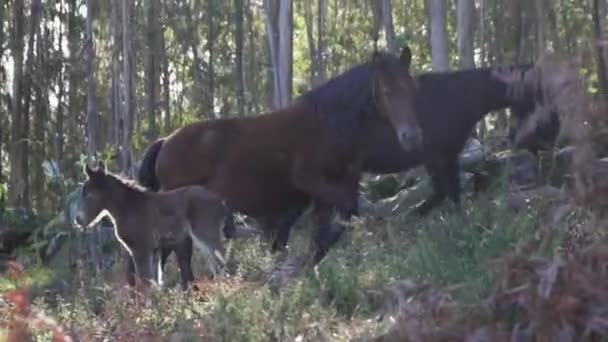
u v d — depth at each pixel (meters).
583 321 5.57
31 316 8.30
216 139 14.57
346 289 9.60
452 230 11.42
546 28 25.89
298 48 48.09
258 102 44.69
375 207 18.56
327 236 14.06
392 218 15.66
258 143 14.37
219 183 14.45
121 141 31.50
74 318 9.66
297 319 8.39
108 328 8.89
